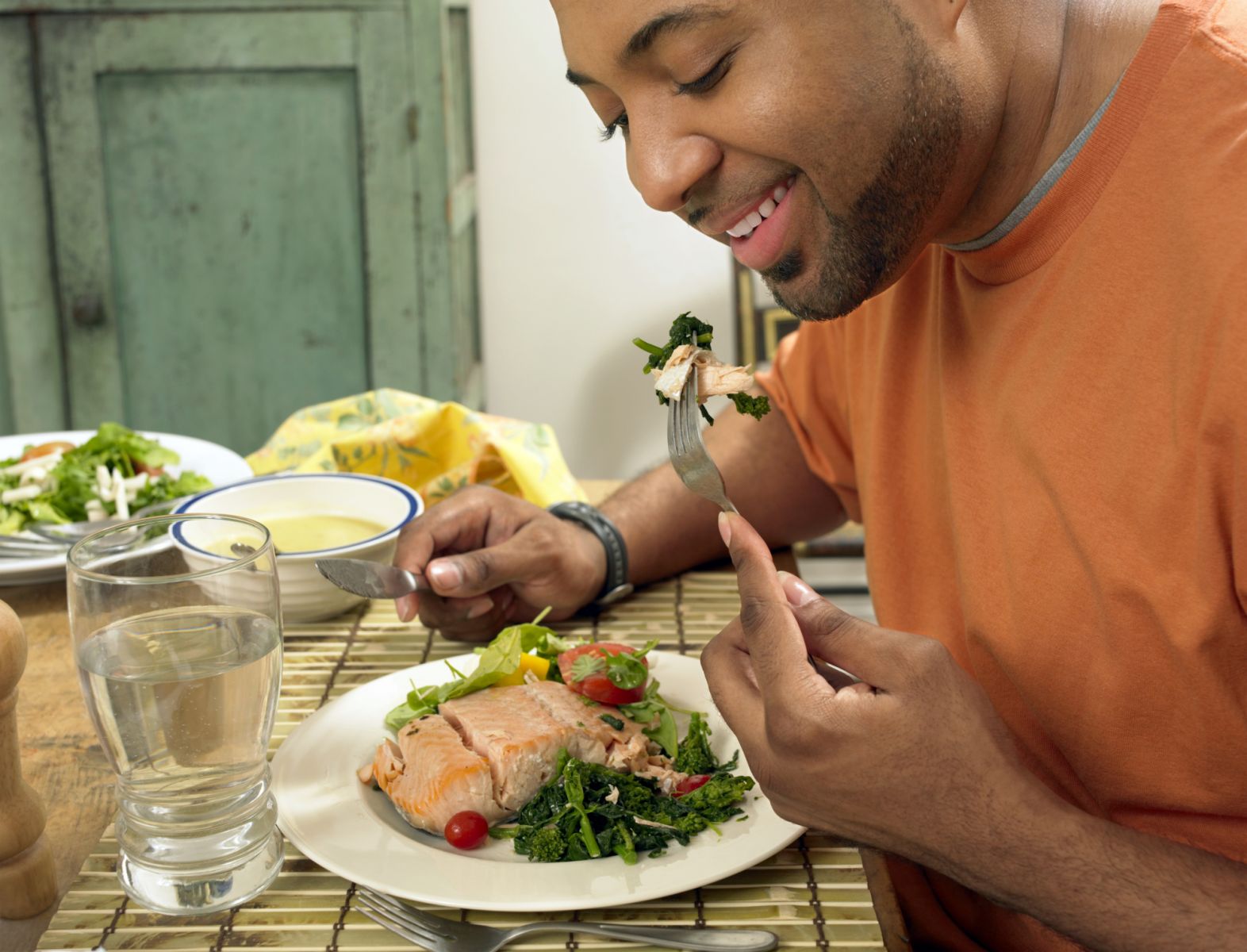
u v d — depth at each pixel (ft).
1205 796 3.15
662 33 2.66
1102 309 3.10
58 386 9.27
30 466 5.05
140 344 9.25
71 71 8.68
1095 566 3.13
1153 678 3.12
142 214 8.98
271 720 2.90
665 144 2.82
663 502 4.59
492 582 4.01
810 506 4.93
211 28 8.64
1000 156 3.18
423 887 2.74
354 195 8.99
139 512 4.92
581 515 4.43
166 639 2.67
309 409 5.62
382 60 8.71
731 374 3.26
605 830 2.94
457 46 9.82
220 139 8.86
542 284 10.95
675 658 3.85
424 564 4.13
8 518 4.83
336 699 3.63
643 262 10.90
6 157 8.81
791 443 4.85
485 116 10.59
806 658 2.86
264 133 8.86
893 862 3.65
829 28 2.71
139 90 8.75
